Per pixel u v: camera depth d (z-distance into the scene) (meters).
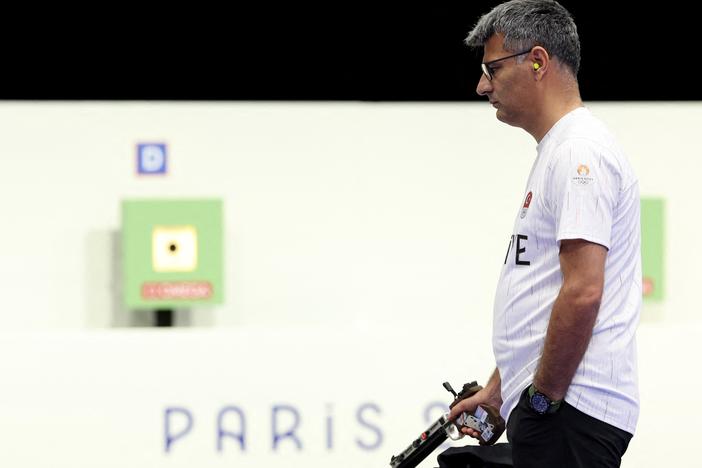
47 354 10.96
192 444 11.07
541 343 6.81
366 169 14.34
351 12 14.51
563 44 6.91
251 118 14.16
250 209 14.22
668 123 14.62
